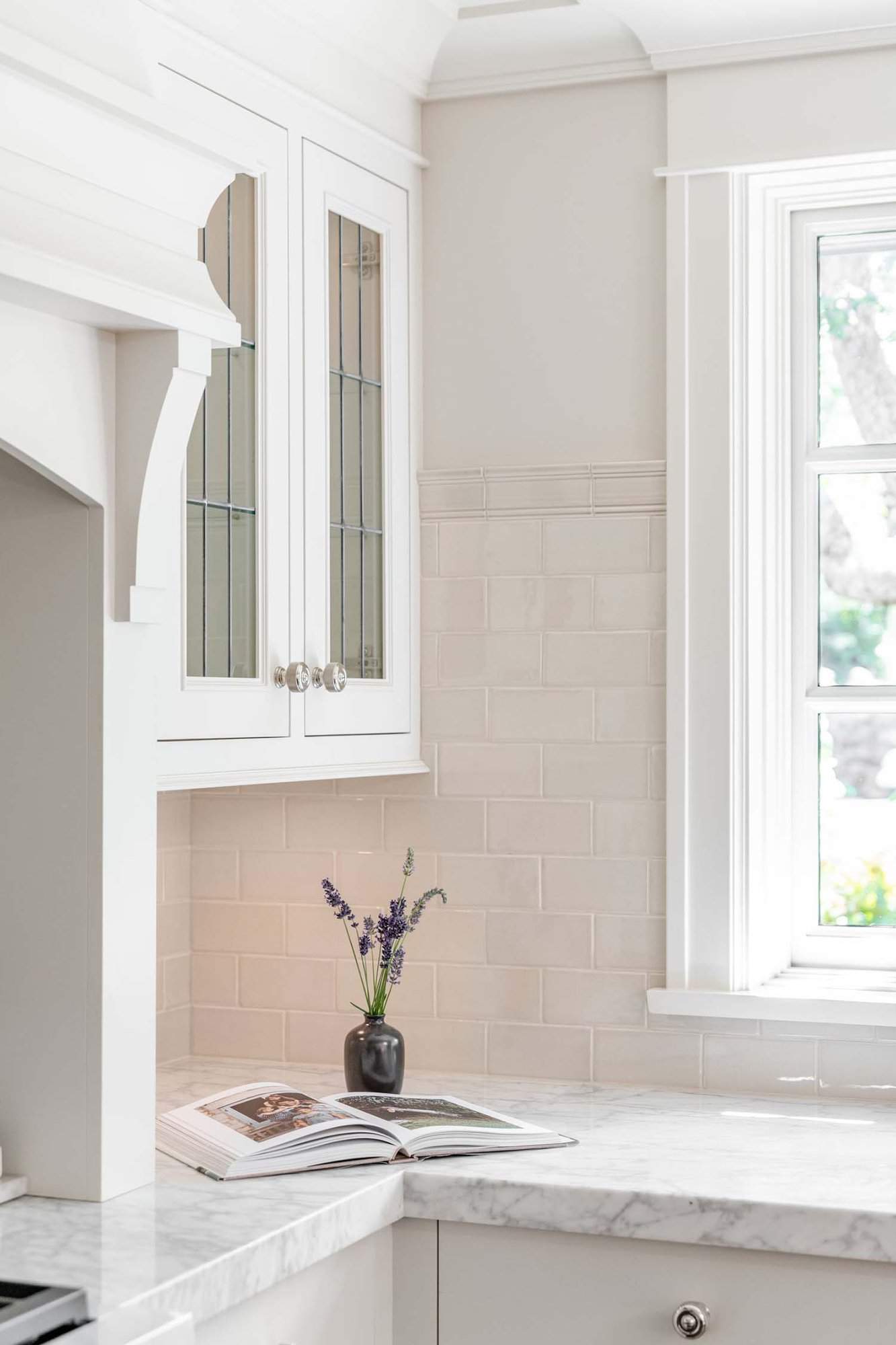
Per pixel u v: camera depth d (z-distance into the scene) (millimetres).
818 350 2662
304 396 2375
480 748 2684
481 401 2723
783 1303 1905
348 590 2510
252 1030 2807
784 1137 2234
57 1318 1473
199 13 2121
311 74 2406
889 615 2629
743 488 2572
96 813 1840
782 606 2648
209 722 2135
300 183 2375
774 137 2531
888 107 2473
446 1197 2004
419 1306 2055
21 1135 1877
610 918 2609
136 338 1855
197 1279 1612
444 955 2693
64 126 1701
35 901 1869
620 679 2611
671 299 2590
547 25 2572
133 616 1858
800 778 2656
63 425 1779
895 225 2604
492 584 2680
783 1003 2484
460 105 2738
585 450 2660
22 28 1670
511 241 2707
